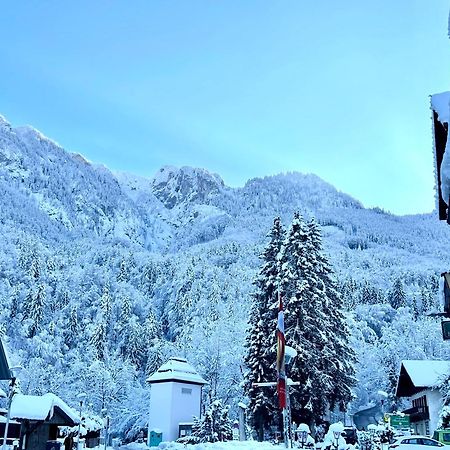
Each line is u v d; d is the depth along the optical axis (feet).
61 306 522.88
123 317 504.84
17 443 102.68
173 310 531.09
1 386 294.05
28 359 397.39
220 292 509.35
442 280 64.03
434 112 51.26
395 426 147.23
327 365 148.25
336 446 94.84
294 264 155.33
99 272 603.67
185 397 219.61
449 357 301.43
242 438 156.46
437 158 54.70
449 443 120.78
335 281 172.55
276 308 152.25
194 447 83.10
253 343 156.15
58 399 107.34
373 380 283.38
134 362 438.40
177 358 232.73
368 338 358.43
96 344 437.17
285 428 88.74
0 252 561.43
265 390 150.51
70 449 110.32
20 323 449.48
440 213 58.70
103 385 306.35
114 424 280.31
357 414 272.72
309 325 147.54
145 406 270.87
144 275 643.04
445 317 67.31
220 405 167.94
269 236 174.09
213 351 272.10
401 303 497.05
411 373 177.37
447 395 158.81
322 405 144.46
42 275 551.18
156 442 204.54
